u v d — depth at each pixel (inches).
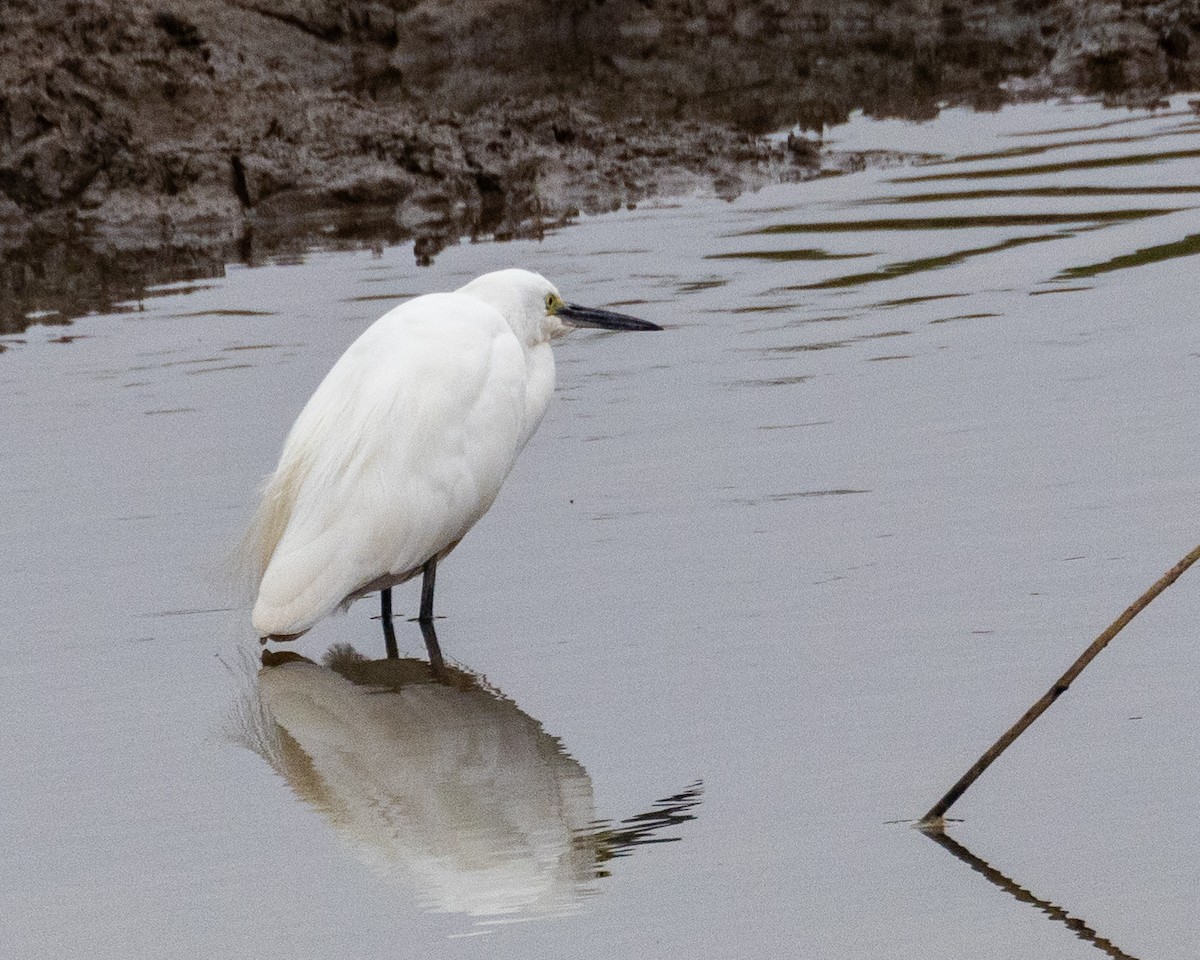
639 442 546.6
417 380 422.3
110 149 991.0
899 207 850.1
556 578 441.4
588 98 1212.5
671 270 758.5
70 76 1018.1
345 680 398.0
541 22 1503.4
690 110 1151.0
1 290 822.5
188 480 537.3
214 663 409.4
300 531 410.9
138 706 386.0
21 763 357.7
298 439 425.1
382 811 328.8
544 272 764.0
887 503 473.1
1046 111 1096.8
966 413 546.9
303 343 682.2
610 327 493.4
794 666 375.9
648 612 413.7
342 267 810.2
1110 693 352.2
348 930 284.2
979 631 386.3
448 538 430.9
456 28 1470.2
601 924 280.8
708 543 455.2
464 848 311.3
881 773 325.7
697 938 274.5
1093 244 750.5
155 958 278.5
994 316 658.8
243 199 969.5
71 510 516.4
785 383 595.2
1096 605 394.9
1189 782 314.0
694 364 627.2
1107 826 301.1
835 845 301.1
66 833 325.7
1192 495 458.9
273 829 323.9
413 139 984.9
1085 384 566.9
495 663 394.6
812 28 1517.0
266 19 1354.6
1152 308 650.2
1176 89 1149.1
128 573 465.7
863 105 1154.7
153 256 882.1
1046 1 1455.5
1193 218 778.2
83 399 629.9
